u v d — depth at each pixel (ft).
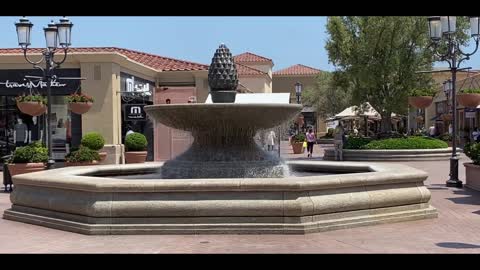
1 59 73.46
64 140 74.43
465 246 23.16
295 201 25.61
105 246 23.65
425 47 94.99
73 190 27.76
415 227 27.68
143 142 73.41
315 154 110.11
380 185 28.99
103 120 73.46
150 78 90.63
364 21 97.09
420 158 83.66
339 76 104.53
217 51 34.22
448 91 118.83
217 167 31.96
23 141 76.28
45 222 28.71
